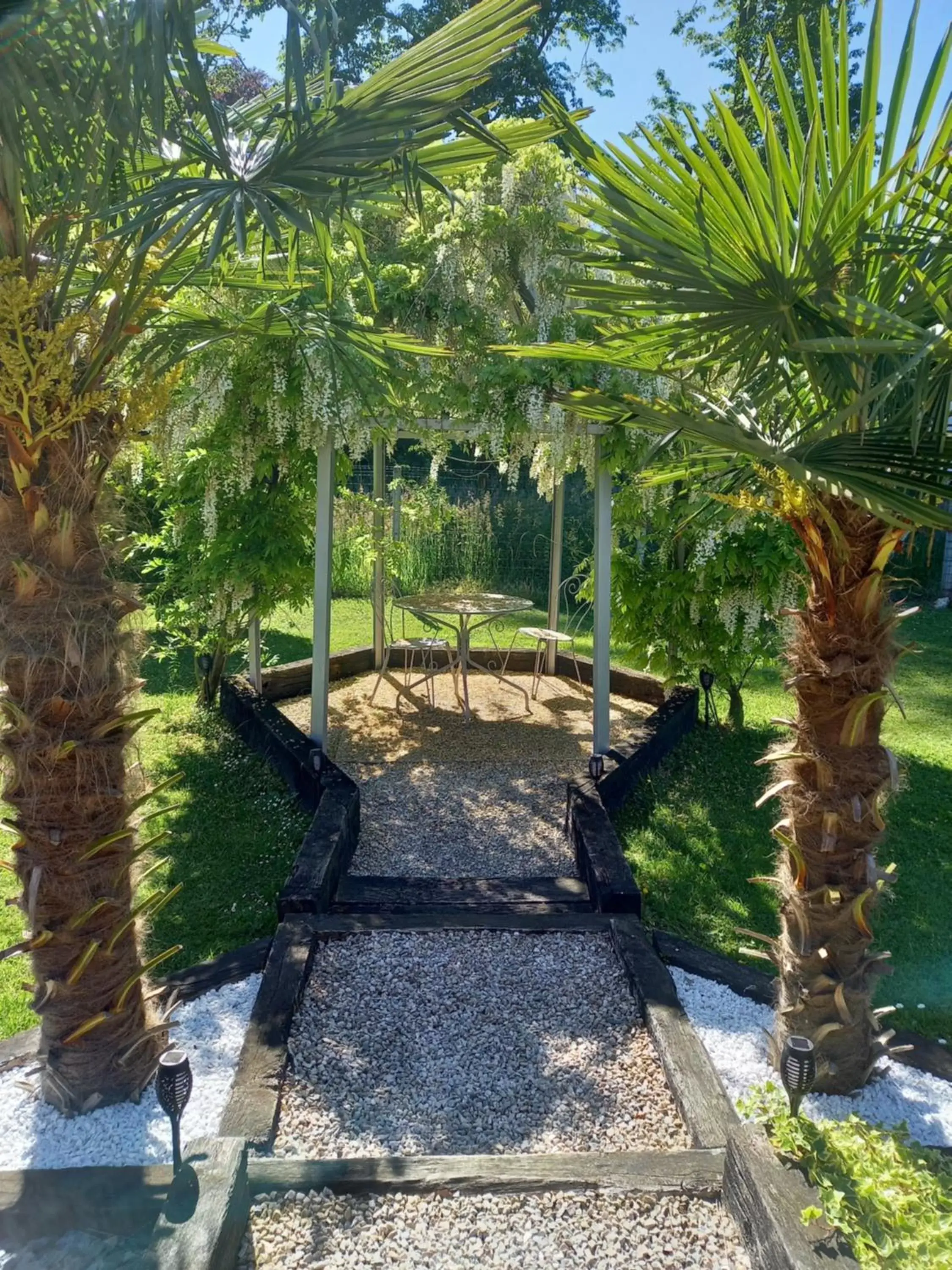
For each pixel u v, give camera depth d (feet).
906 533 7.07
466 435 19.42
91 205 6.41
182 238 6.57
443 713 21.76
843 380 6.12
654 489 18.71
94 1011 7.77
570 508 36.86
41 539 6.98
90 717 7.38
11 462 6.75
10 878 13.79
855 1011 8.14
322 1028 9.48
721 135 5.93
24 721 7.11
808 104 6.03
